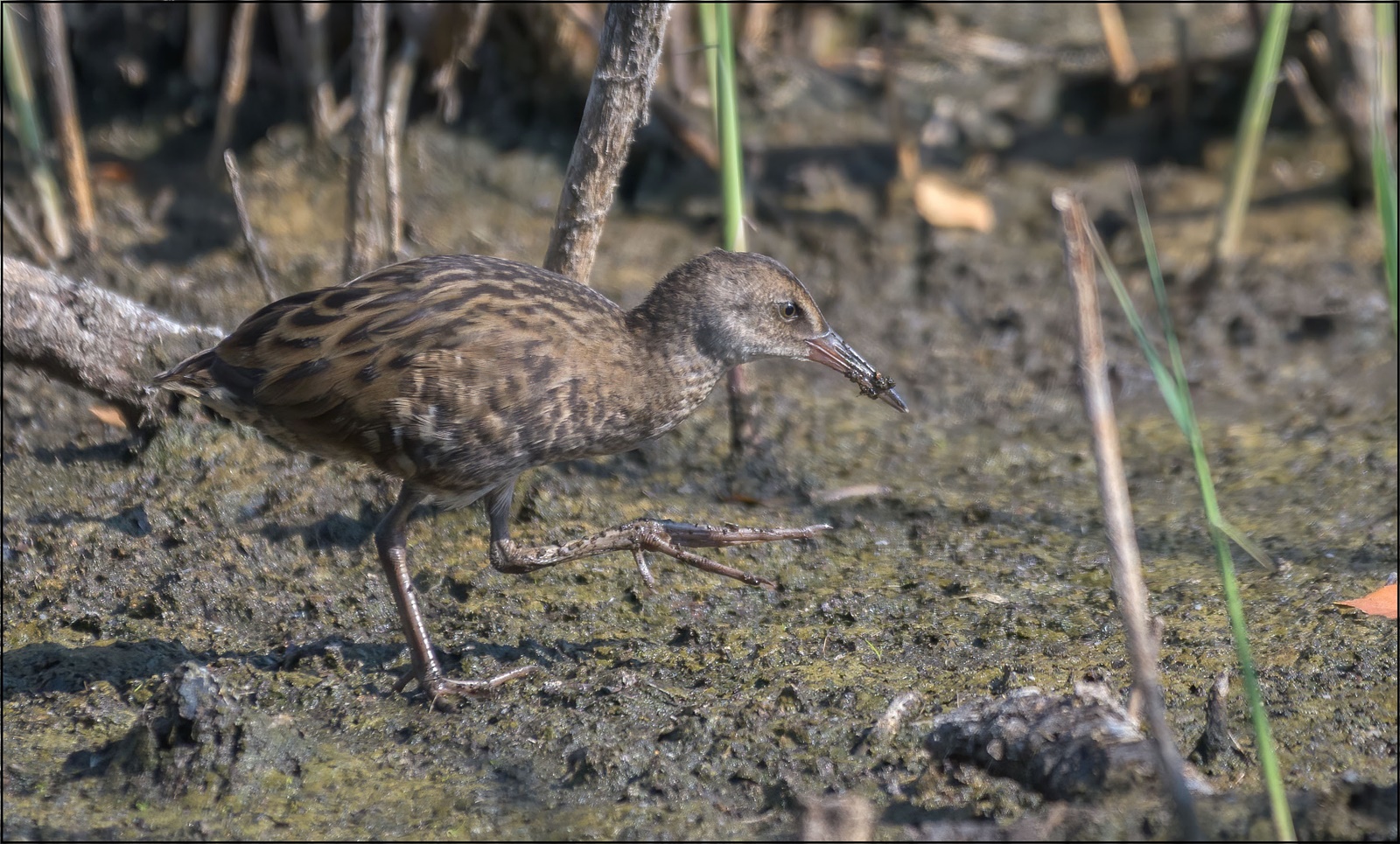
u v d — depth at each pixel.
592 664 8.45
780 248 13.99
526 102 14.76
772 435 11.34
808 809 6.64
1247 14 14.50
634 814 7.16
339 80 14.66
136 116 14.86
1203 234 14.09
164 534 9.58
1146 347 6.36
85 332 10.11
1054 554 9.80
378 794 7.37
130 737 7.54
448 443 8.02
